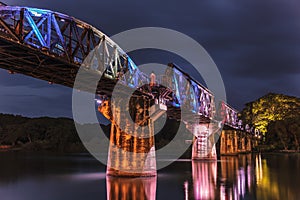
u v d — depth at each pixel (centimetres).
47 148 15938
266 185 4162
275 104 19438
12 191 3972
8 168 7081
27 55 2541
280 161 8806
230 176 5159
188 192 3616
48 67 2836
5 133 17325
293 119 15912
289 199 3219
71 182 4609
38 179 5062
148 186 3916
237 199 3219
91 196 3422
